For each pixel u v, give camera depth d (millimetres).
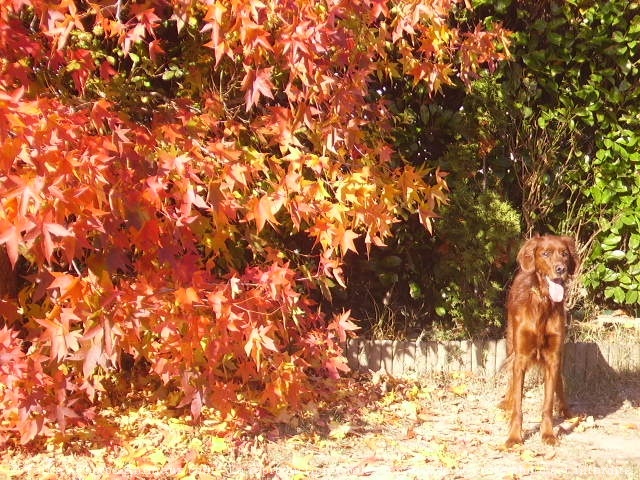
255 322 5918
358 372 7504
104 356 5879
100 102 5703
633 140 8078
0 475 5910
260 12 5617
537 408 7102
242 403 6672
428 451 6316
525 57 7938
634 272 8156
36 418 5984
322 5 5738
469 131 7875
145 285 5797
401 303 8062
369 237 6086
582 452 6391
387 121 6863
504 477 5980
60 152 5391
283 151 6082
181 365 6109
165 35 7137
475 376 7562
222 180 5934
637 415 7020
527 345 6582
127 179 5703
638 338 7891
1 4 5562
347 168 6664
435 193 6312
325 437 6523
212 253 7090
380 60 6684
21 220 5297
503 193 8109
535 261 6660
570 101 8039
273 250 6789
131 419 6559
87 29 6676
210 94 6457
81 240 5527
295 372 6414
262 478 5984
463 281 7734
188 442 6332
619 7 7984
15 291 6773
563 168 8117
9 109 5297
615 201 8164
